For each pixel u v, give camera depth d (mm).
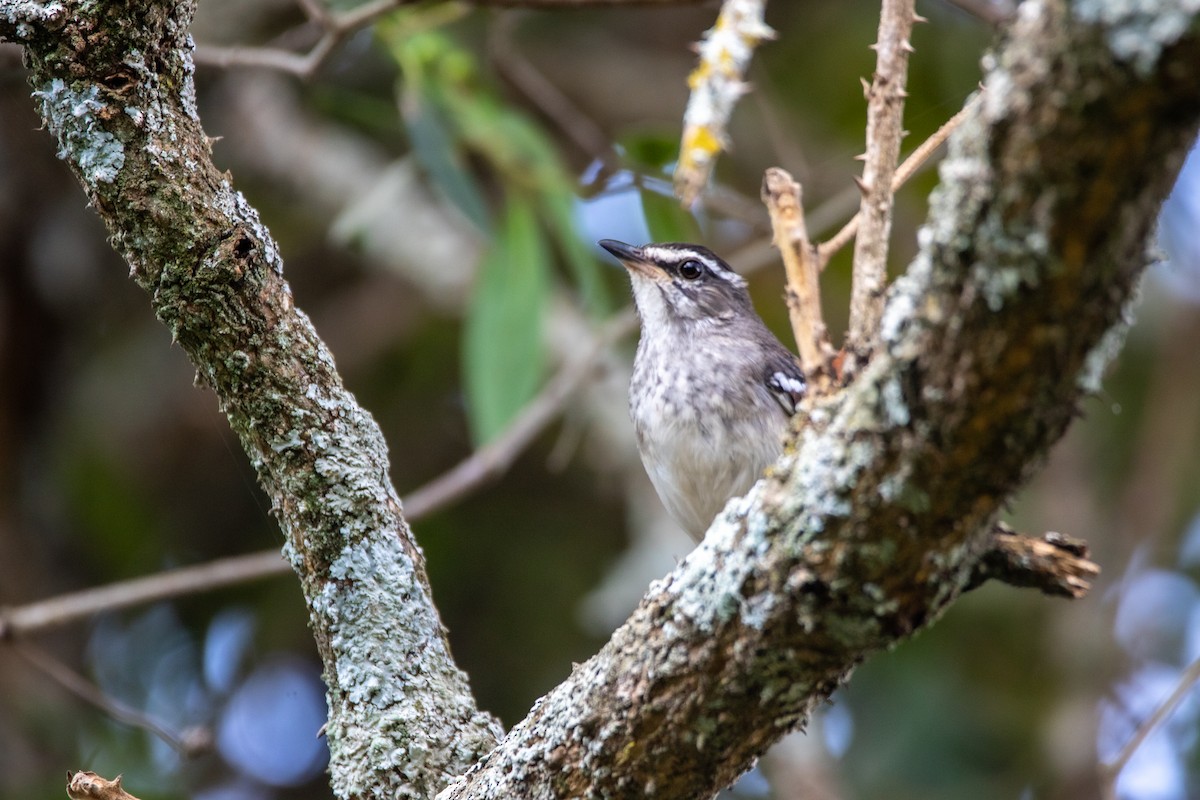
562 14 16156
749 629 4332
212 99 14852
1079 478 13922
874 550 4055
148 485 14047
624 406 13570
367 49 14797
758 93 12836
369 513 5727
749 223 12477
